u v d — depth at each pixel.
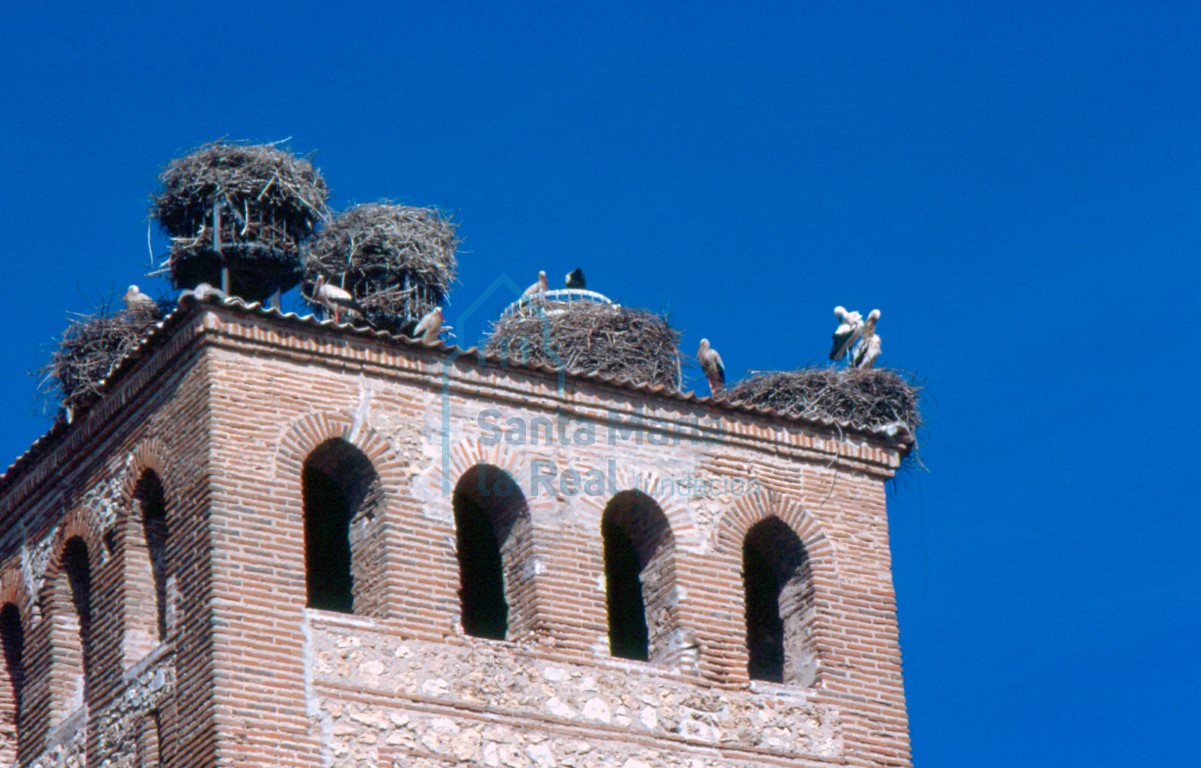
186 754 125.19
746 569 140.25
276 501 129.00
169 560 129.75
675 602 135.12
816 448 141.12
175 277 150.88
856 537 140.38
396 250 151.75
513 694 129.75
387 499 131.00
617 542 138.88
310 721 125.44
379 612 129.25
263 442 130.00
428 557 130.75
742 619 136.00
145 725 127.88
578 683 131.25
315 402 131.62
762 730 134.12
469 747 127.75
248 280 150.75
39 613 138.25
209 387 130.25
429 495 132.00
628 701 131.88
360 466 131.88
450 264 154.00
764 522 139.00
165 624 130.50
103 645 132.75
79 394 142.75
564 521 134.38
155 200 150.38
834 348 150.00
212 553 127.06
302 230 152.12
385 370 133.38
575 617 132.62
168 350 133.00
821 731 135.38
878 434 142.62
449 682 128.62
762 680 138.25
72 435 138.50
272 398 131.00
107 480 135.62
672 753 131.75
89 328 147.50
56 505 138.88
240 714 124.56
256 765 123.88
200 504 128.50
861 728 136.25
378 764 125.81
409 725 127.06
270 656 126.00
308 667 126.44
